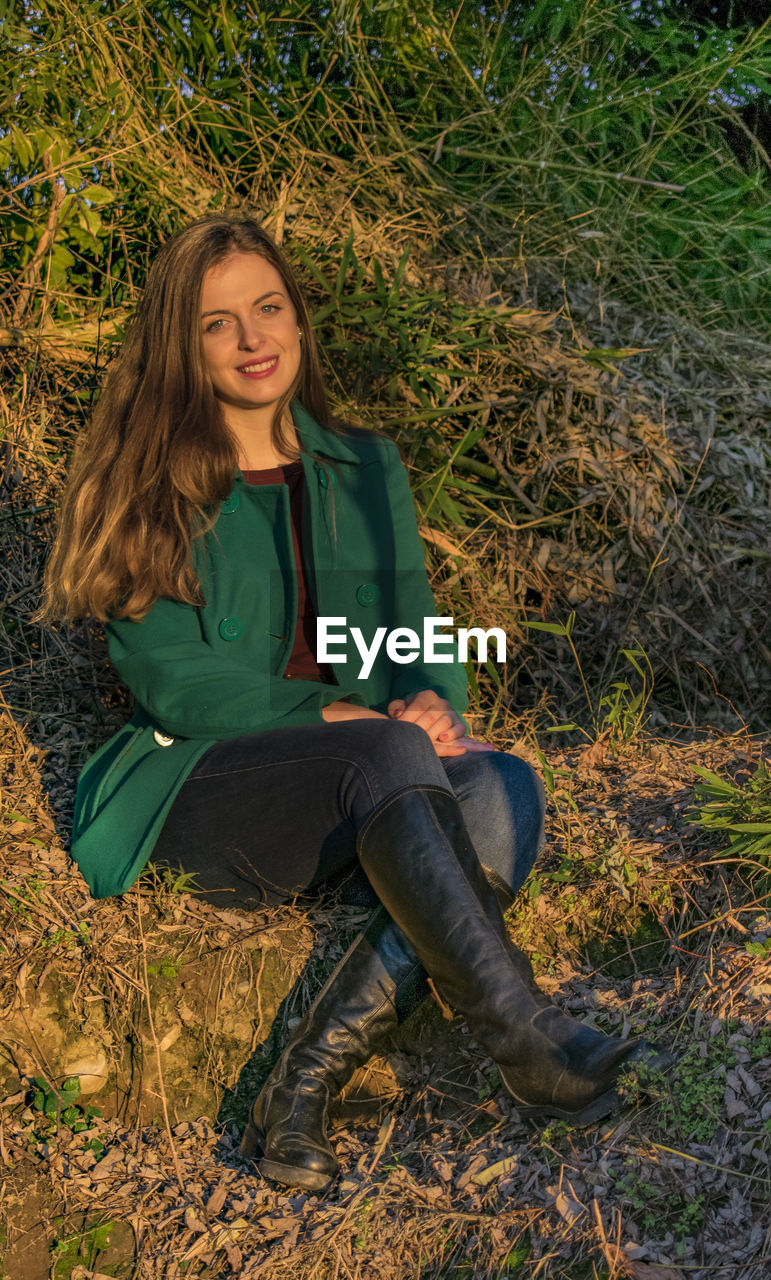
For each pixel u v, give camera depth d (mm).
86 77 3518
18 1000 2037
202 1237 1823
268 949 2150
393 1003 1979
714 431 3588
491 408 3416
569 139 4164
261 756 2074
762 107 4121
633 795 2588
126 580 2227
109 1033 2070
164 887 2207
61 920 2141
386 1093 2111
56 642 3023
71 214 3428
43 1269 1803
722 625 3361
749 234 4090
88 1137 1997
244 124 3779
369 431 2592
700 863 2262
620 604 3354
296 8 3771
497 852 2105
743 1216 1681
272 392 2318
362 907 2234
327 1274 1760
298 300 2422
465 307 3541
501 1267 1725
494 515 3314
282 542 2326
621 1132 1842
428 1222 1808
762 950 2025
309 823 2053
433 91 3996
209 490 2256
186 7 3713
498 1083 2043
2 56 3389
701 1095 1829
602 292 3883
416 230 3764
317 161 3812
